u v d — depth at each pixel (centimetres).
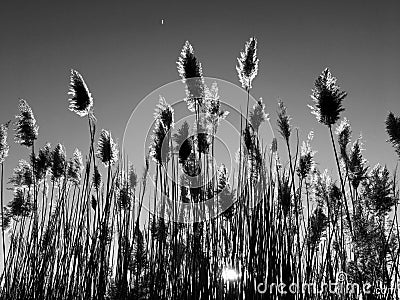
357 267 128
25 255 164
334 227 140
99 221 162
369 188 140
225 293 137
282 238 137
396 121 159
